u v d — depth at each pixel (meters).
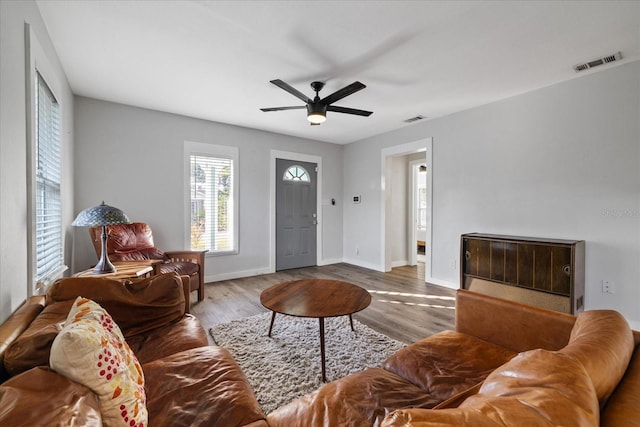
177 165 4.02
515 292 3.06
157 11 1.95
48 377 0.73
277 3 1.87
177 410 1.03
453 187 4.01
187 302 2.08
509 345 1.49
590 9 1.91
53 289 1.64
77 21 2.04
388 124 4.50
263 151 4.84
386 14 1.97
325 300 2.14
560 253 2.74
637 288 2.60
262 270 4.84
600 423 0.57
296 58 2.54
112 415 0.81
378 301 3.47
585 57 2.53
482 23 2.07
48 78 2.12
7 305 1.33
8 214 1.36
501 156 3.51
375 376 1.28
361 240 5.52
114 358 0.88
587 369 0.65
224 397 1.09
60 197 2.53
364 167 5.45
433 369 1.30
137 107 3.72
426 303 3.40
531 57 2.53
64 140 2.70
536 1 1.85
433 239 4.27
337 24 2.08
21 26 1.59
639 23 2.05
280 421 1.04
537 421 0.49
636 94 2.59
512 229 3.42
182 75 2.87
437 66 2.69
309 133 5.04
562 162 3.03
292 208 5.22
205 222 4.28
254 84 3.06
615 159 2.70
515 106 3.38
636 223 2.60
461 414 0.50
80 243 3.37
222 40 2.28
